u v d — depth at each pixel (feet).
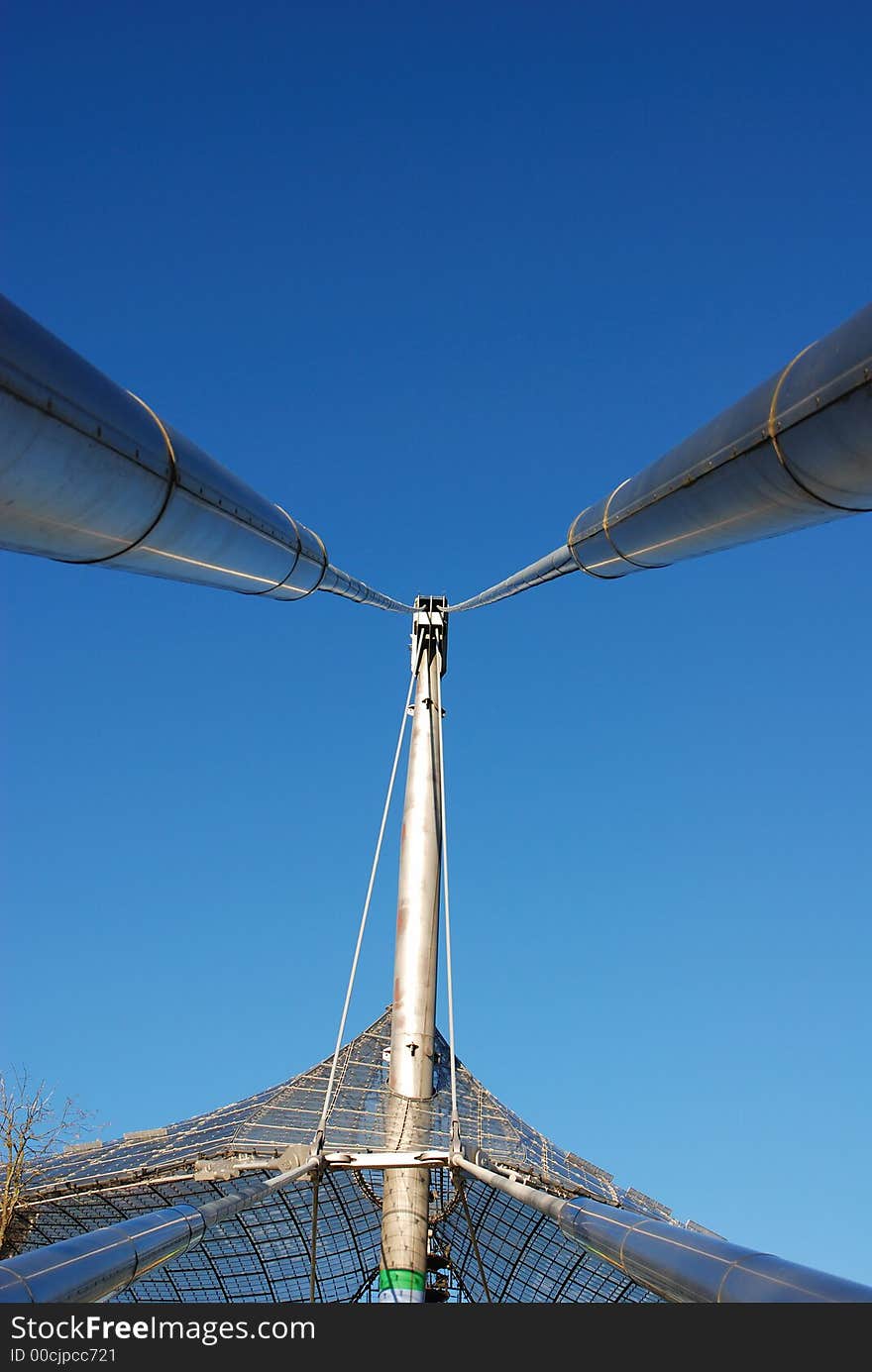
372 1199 99.91
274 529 43.06
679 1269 31.76
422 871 97.35
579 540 54.54
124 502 29.58
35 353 23.57
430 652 108.47
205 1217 46.47
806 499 33.30
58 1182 95.40
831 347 28.32
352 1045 113.80
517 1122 108.17
